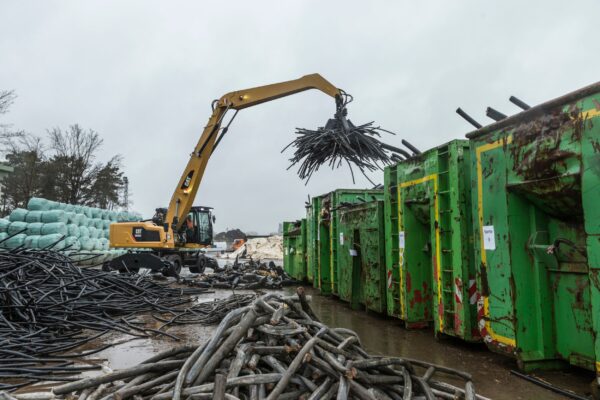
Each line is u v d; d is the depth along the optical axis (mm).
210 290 11398
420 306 6312
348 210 8602
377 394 3055
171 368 3195
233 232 63625
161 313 7871
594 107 3316
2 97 22609
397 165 6590
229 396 2592
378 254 7262
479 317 4648
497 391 3717
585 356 3727
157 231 14398
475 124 5074
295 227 14211
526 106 4316
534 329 4129
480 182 4641
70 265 8523
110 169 31281
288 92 11922
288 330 3400
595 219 3291
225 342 3092
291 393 2842
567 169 3557
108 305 7504
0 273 7109
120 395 2812
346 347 3455
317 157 8375
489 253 4473
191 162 14117
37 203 15617
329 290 10406
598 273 3266
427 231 6332
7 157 30891
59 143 29203
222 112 13203
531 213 4172
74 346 5391
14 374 4191
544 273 4105
